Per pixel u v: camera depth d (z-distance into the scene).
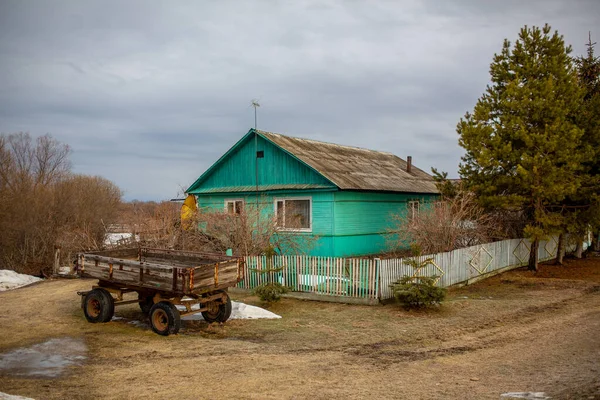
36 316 12.17
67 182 33.38
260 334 10.16
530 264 19.28
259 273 15.31
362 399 6.29
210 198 24.72
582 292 14.62
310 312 12.39
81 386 6.88
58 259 22.14
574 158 16.88
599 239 25.41
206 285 10.15
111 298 11.30
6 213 27.05
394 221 21.83
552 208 18.94
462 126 18.75
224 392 6.61
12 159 31.38
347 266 13.77
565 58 18.39
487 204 17.86
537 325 10.59
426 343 9.37
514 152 17.45
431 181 28.00
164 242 20.00
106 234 27.69
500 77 19.14
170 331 9.91
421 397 6.34
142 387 6.84
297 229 20.75
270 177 22.52
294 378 7.23
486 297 14.14
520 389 6.50
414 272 13.69
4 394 6.34
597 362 7.61
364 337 9.86
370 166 25.52
